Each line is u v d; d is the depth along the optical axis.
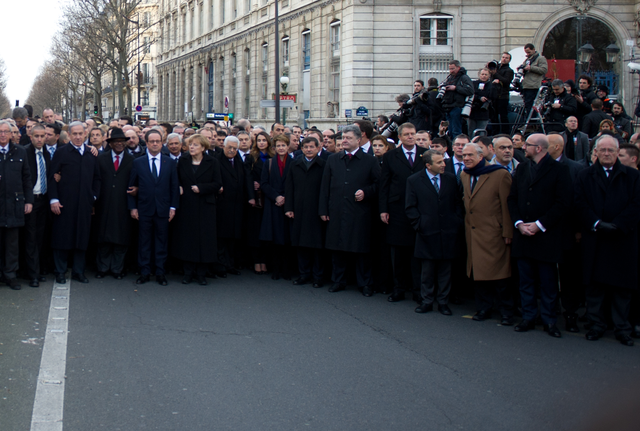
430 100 12.89
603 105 13.74
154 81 69.75
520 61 20.17
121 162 9.26
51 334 6.52
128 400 4.94
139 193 9.08
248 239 10.12
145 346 6.25
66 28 43.22
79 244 8.88
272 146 9.95
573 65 24.14
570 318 7.46
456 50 28.06
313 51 32.31
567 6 27.67
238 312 7.67
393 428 4.58
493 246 7.50
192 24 52.25
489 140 8.56
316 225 9.27
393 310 8.05
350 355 6.17
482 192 7.56
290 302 8.31
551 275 7.18
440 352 6.36
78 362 5.74
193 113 51.44
